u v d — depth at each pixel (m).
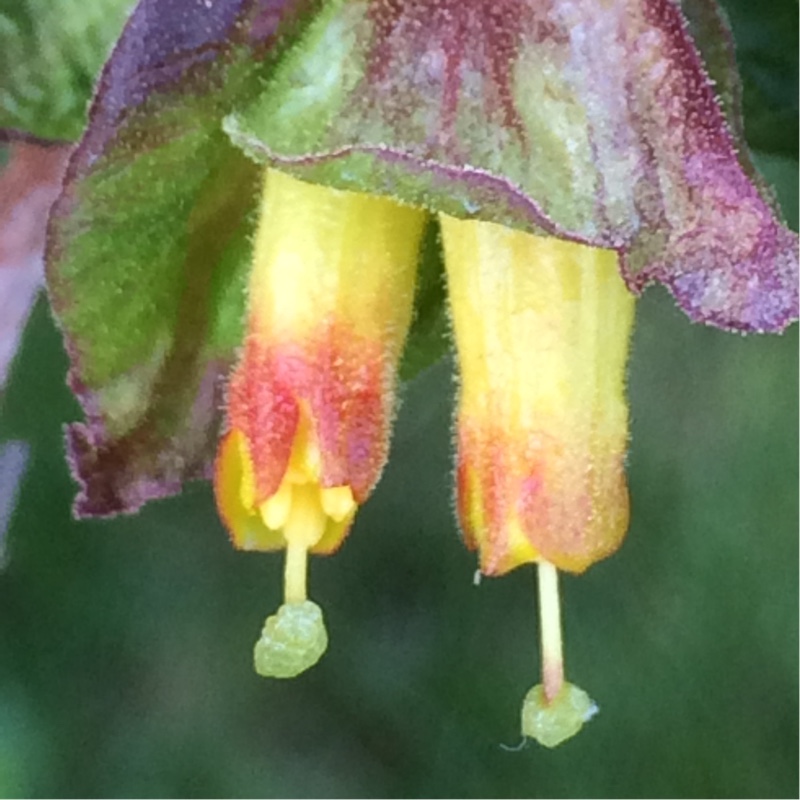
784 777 0.14
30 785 0.14
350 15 0.06
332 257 0.06
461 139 0.06
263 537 0.07
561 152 0.06
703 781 0.14
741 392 0.14
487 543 0.06
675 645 0.14
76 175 0.06
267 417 0.06
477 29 0.06
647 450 0.14
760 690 0.14
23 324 0.07
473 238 0.06
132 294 0.06
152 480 0.07
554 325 0.06
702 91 0.06
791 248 0.06
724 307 0.06
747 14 0.07
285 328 0.06
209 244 0.06
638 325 0.14
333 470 0.06
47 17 0.07
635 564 0.14
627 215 0.06
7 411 0.13
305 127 0.06
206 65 0.06
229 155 0.06
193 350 0.07
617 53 0.06
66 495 0.14
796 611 0.14
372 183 0.06
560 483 0.06
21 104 0.07
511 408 0.06
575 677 0.14
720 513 0.14
